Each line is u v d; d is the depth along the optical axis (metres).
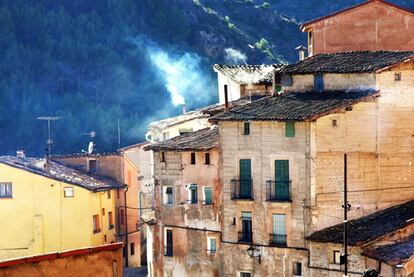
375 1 88.00
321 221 77.50
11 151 171.12
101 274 43.91
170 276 88.06
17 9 192.88
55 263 42.44
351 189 78.25
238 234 81.75
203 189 84.94
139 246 115.62
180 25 198.00
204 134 89.00
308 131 76.94
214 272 84.25
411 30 87.50
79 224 103.50
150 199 117.38
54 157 114.62
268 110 79.94
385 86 79.12
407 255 69.56
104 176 112.81
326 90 81.44
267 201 79.31
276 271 79.44
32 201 103.69
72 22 194.88
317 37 89.69
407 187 79.75
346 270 65.81
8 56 185.00
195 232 85.75
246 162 80.94
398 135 79.44
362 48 88.56
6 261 40.94
